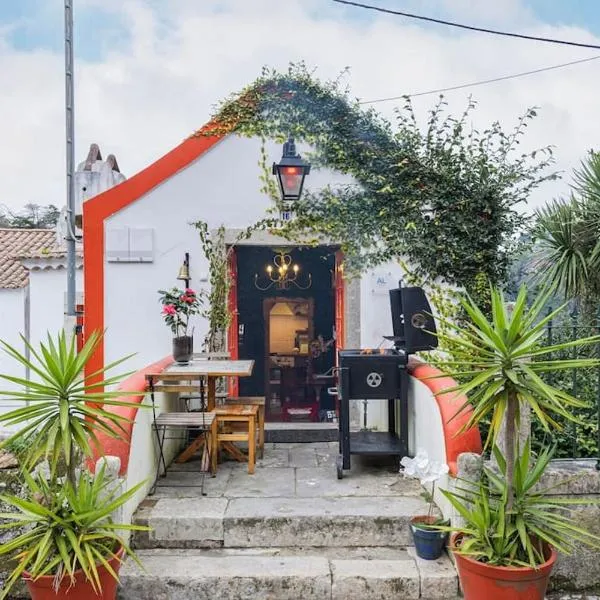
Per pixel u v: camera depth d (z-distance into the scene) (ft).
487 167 18.42
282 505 12.36
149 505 12.37
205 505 12.37
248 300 27.68
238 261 27.12
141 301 18.52
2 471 11.14
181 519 11.64
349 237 18.63
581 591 10.99
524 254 19.25
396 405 16.25
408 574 10.46
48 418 9.59
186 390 15.14
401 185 18.57
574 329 12.49
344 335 18.86
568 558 10.98
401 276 18.61
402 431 14.44
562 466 11.45
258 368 27.89
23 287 36.11
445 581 10.34
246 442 18.11
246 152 18.66
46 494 9.58
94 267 18.49
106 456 11.07
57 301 35.01
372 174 18.49
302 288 27.53
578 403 8.77
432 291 18.47
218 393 17.80
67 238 20.17
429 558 11.02
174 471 14.99
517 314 8.92
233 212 18.62
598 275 17.93
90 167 24.27
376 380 14.49
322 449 17.42
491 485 10.52
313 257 27.09
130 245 18.47
